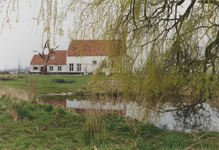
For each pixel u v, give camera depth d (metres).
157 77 5.27
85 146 3.86
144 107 5.80
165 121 6.38
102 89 5.43
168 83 5.26
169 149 3.65
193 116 6.68
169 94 5.59
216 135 4.68
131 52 4.98
